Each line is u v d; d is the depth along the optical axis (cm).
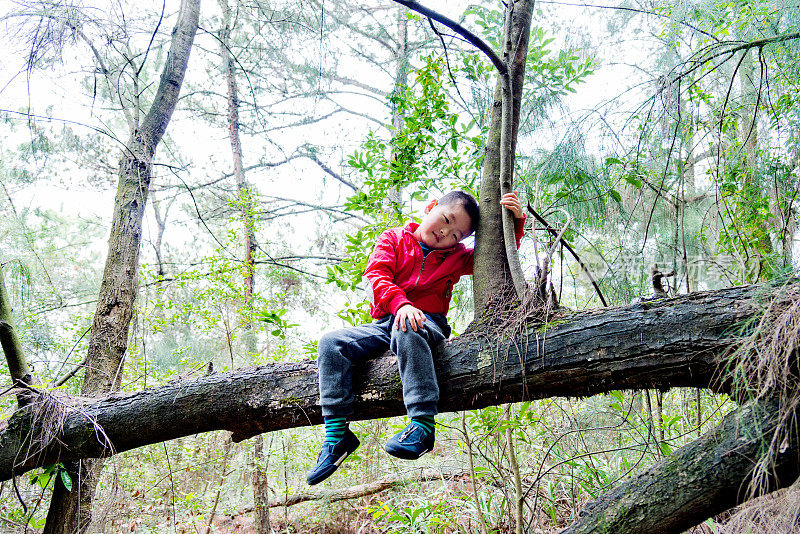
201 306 615
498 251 212
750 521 177
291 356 592
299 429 580
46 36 305
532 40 356
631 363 172
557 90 316
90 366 370
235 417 222
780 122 312
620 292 266
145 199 410
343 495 551
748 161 344
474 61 355
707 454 162
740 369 158
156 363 583
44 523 342
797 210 303
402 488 482
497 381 188
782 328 149
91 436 245
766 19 306
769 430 152
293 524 593
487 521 358
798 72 277
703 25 338
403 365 187
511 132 213
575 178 262
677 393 374
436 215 214
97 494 413
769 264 270
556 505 364
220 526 624
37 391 261
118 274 387
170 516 536
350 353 200
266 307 611
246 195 685
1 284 277
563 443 354
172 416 231
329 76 639
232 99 844
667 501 163
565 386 182
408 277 216
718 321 164
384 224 373
